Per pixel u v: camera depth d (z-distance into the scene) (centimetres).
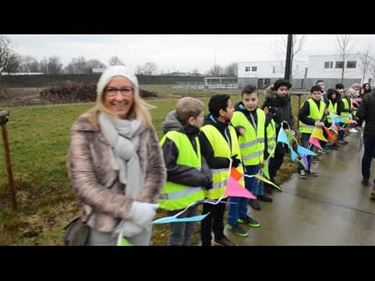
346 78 5194
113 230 198
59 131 1141
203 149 329
